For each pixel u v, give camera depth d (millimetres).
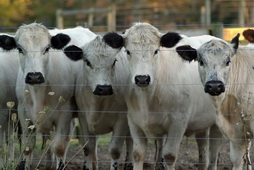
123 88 13773
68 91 13938
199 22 38156
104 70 13305
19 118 13961
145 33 12664
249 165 11992
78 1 41688
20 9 33875
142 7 39000
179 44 13984
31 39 13047
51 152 15047
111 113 13953
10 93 14578
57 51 13852
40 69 12828
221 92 11688
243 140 12516
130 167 15141
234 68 12438
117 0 40031
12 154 14164
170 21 38469
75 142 18438
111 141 14055
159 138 13914
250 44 14680
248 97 12234
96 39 13570
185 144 18203
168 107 13047
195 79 13570
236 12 37094
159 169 15086
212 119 14156
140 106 12945
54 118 13852
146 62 12414
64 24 40938
